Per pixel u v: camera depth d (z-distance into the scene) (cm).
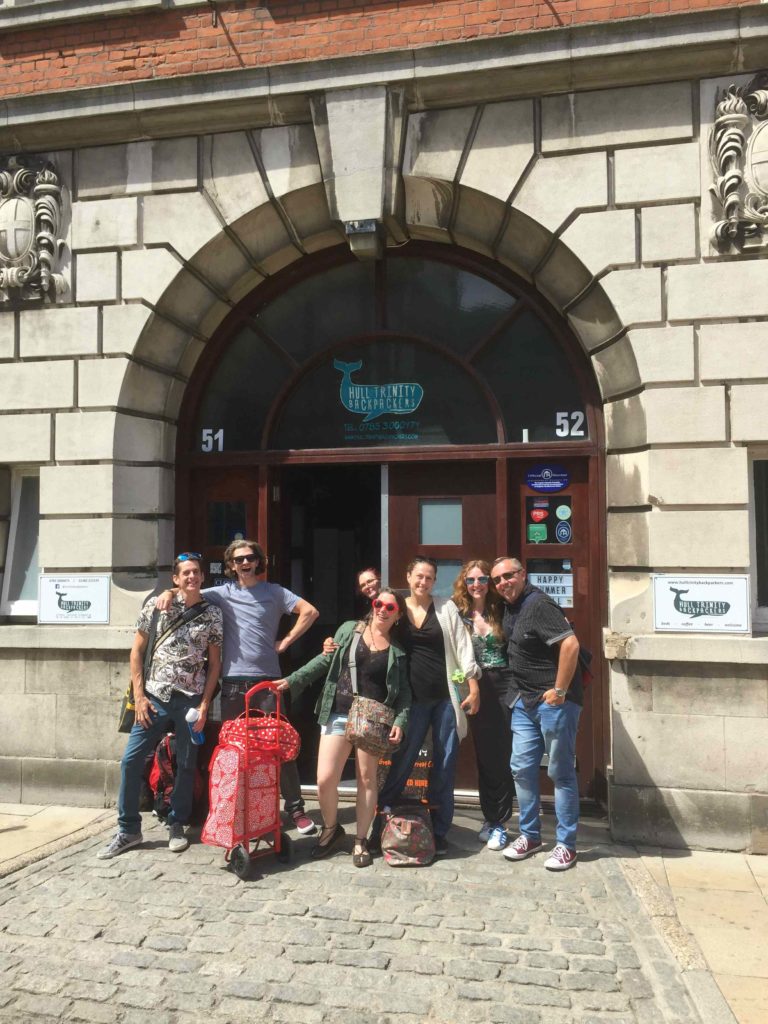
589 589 584
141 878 451
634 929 390
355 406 634
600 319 556
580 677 482
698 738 512
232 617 520
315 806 589
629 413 548
